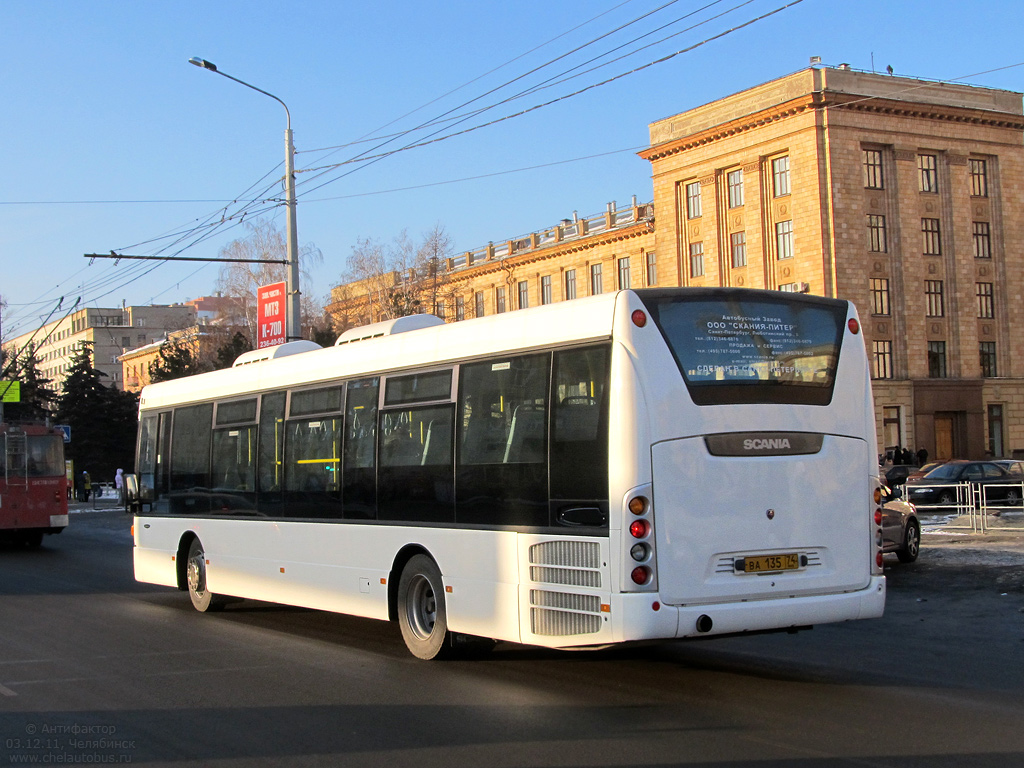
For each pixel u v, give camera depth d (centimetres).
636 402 752
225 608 1412
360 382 1063
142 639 1149
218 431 1333
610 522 750
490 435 879
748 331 800
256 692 849
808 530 800
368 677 898
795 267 5266
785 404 804
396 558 988
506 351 871
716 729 686
